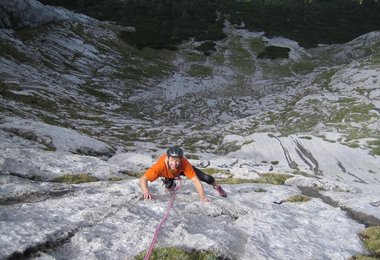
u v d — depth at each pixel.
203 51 78.62
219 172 20.56
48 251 7.71
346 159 31.80
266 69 74.06
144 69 69.00
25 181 12.91
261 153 33.22
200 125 47.00
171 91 62.66
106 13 89.69
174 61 75.19
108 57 69.25
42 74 55.25
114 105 53.19
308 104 50.38
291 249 9.23
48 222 8.73
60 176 14.23
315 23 95.94
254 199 13.68
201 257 8.14
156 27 85.69
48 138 22.47
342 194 16.34
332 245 9.98
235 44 82.94
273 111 50.06
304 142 35.41
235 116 52.25
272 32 88.94
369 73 57.53
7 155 14.61
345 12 103.19
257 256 8.59
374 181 27.31
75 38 70.31
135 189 12.23
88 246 8.04
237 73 72.38
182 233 8.91
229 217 10.96
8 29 64.19
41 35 66.75
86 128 37.12
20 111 35.16
